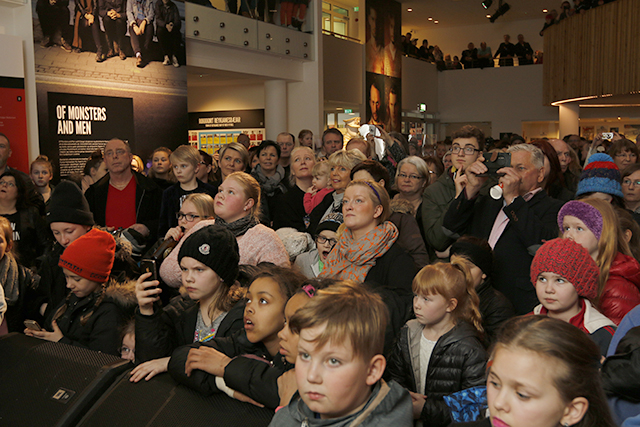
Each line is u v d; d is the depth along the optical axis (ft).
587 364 3.45
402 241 9.37
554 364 3.36
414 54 63.72
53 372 5.10
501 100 66.08
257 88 41.04
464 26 73.00
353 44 49.16
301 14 37.50
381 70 54.34
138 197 14.43
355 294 3.72
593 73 48.39
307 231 11.66
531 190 8.94
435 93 68.54
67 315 7.57
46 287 9.56
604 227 6.77
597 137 15.61
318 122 39.27
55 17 21.17
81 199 9.59
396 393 3.82
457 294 6.46
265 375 4.41
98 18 23.13
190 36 28.84
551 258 5.93
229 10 31.40
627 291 6.55
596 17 47.57
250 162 19.20
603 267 6.66
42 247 13.61
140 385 4.82
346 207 7.96
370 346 3.56
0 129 18.70
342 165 11.14
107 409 4.66
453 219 9.07
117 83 24.22
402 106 60.85
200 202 10.24
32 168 16.69
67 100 21.88
